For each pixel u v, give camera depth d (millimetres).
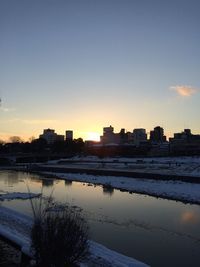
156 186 68500
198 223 36469
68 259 16297
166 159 152375
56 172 115562
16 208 42250
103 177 92188
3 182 82875
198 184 68625
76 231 16531
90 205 47750
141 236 31250
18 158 183000
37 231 16688
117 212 42406
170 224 35938
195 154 191875
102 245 25797
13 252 21688
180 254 26156
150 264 24078
